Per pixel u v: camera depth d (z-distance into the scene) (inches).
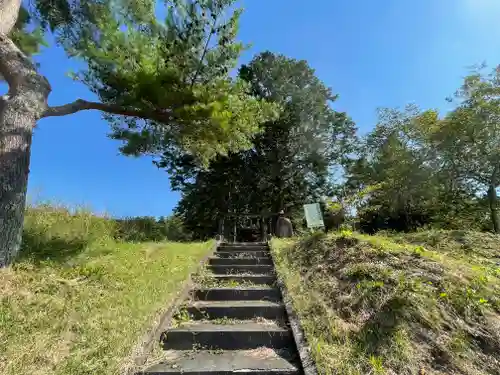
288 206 850.8
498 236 282.8
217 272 249.6
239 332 144.6
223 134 300.5
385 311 142.6
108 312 150.2
